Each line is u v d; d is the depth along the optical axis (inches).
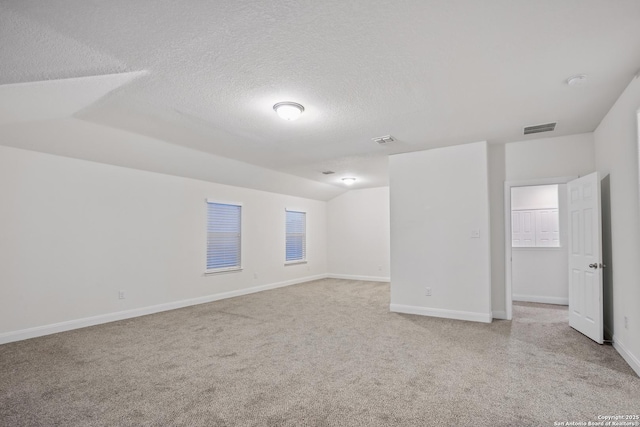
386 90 113.0
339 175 269.7
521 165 176.9
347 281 327.6
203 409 87.2
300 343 140.1
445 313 181.5
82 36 79.1
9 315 144.3
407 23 76.9
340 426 79.3
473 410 85.9
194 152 191.5
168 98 117.4
